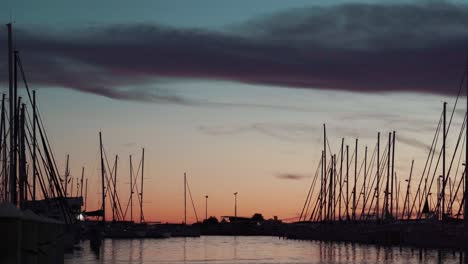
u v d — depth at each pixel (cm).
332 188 15288
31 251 2355
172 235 19562
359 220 14462
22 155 7125
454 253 9244
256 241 16825
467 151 9125
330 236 14400
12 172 6303
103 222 14462
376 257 9381
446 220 10350
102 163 14750
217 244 14588
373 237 12575
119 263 7806
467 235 8994
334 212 15212
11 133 6266
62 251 3866
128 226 16500
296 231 17588
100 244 11344
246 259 9062
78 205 12581
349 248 11900
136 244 13650
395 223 12744
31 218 2369
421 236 10806
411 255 9638
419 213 12306
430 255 9562
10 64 5956
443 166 10338
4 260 1966
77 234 10906
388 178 13012
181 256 9644
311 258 9269
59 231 3659
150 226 17738
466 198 9106
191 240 17462
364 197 14375
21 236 2161
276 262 8488
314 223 16300
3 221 1978
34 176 7944
